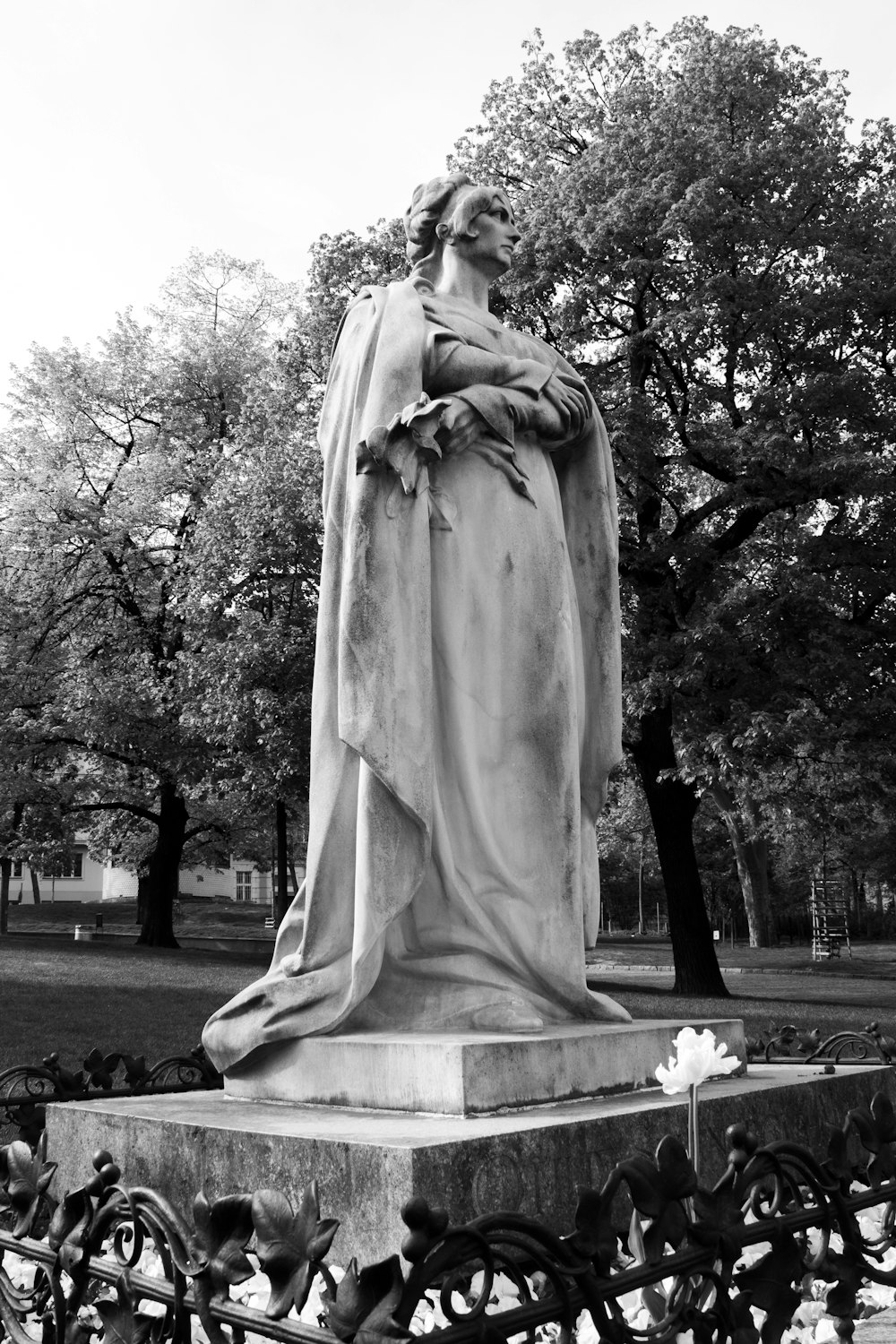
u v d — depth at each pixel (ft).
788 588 65.77
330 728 15.26
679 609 71.10
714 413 73.41
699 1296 8.49
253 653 82.17
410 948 15.07
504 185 78.13
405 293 16.43
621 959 128.16
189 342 111.65
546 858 15.35
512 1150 11.18
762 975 105.19
